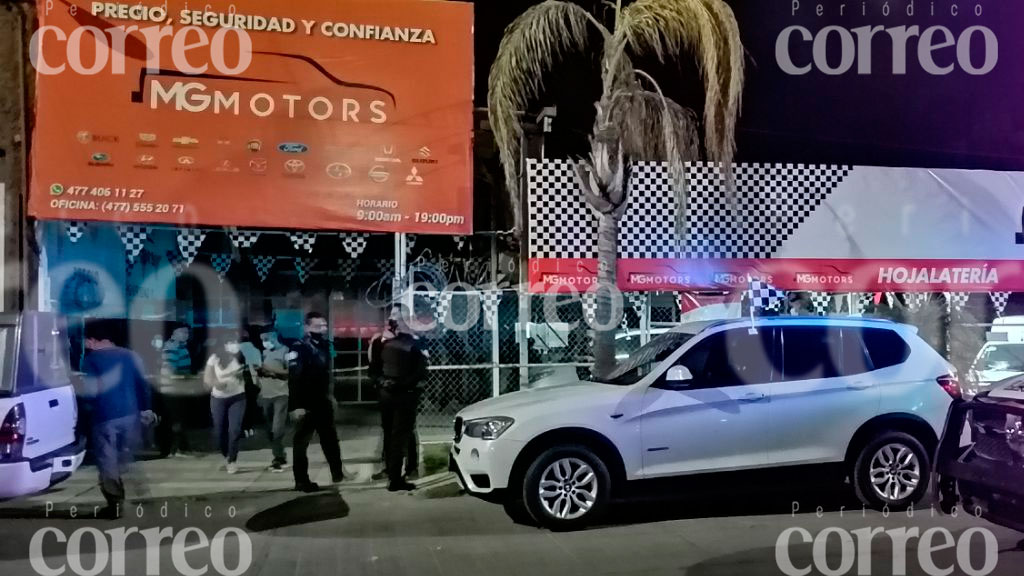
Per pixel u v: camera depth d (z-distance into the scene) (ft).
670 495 22.25
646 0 33.27
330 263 43.70
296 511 24.35
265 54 30.83
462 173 32.32
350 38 31.50
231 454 29.07
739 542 20.90
